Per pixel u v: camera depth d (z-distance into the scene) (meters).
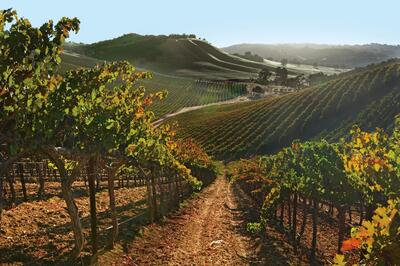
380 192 10.52
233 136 82.56
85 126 11.37
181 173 28.28
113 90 13.62
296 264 15.52
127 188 34.59
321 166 15.90
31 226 15.57
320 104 79.56
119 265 13.08
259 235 20.33
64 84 9.97
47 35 8.77
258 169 29.45
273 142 74.75
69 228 16.19
